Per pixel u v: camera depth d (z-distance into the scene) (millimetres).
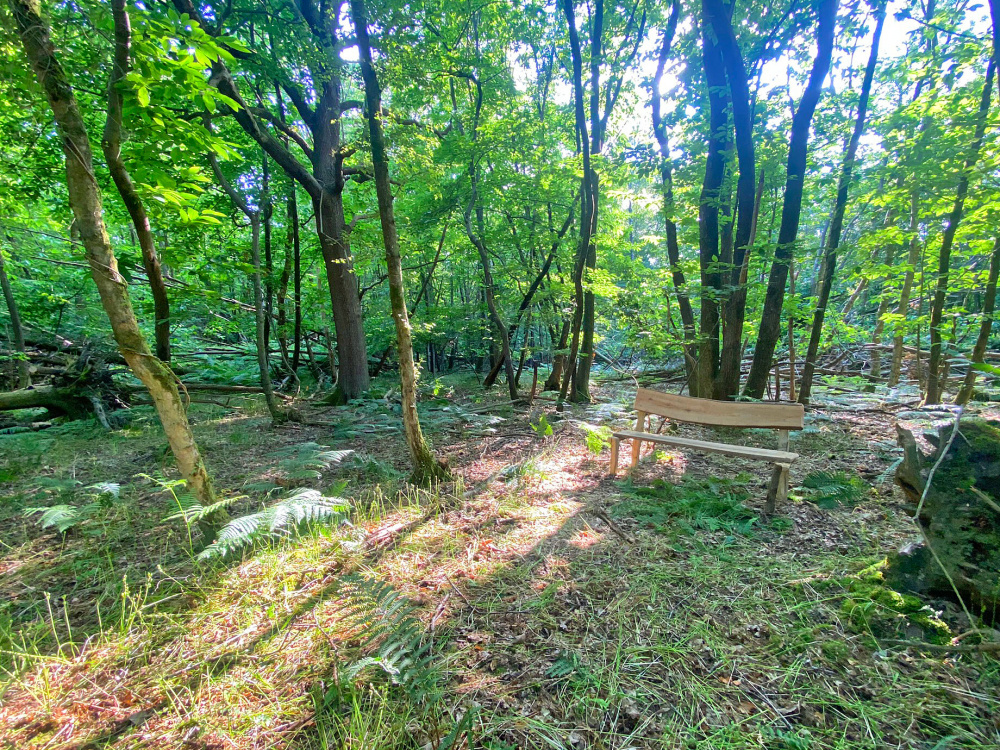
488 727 1513
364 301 10859
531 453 4605
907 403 6035
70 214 7160
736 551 2572
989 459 1886
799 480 3633
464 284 14375
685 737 1465
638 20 7062
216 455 4867
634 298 6891
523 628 2002
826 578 2227
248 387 8227
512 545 2727
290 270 9062
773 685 1659
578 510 3188
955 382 6918
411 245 9531
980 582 1833
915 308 7887
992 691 1570
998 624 1783
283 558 2562
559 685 1688
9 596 2369
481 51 8305
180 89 2510
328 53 5445
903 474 2227
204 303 7348
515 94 8273
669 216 6043
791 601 2102
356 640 1926
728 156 5562
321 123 7648
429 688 1628
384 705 1592
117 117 2342
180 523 3141
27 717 1606
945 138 4766
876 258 7633
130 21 2291
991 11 4320
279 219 10289
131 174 2750
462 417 6289
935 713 1514
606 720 1539
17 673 1776
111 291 2154
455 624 2031
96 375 6609
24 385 6812
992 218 4684
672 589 2240
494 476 3912
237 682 1736
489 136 7188
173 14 2320
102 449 5164
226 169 7680
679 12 6141
